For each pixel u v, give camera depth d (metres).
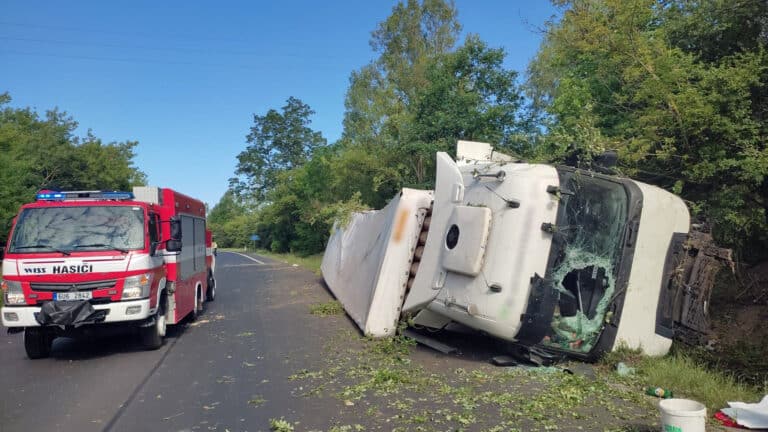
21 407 6.54
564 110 12.45
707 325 7.75
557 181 7.23
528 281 7.05
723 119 8.60
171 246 10.02
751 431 5.05
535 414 5.56
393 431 5.28
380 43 31.09
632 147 9.51
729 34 10.16
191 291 12.50
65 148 34.03
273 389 6.99
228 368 8.22
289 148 67.88
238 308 15.09
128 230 9.30
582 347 7.36
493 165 8.20
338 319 12.58
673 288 7.57
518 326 7.09
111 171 35.41
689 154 9.26
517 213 7.19
